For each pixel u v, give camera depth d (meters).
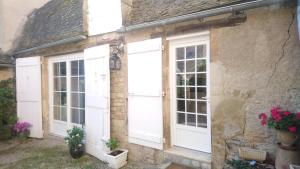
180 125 4.37
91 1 5.37
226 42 3.56
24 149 5.90
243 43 3.42
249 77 3.38
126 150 4.79
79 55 5.94
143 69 4.48
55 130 6.82
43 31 6.92
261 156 3.23
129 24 4.69
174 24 4.16
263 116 3.05
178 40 4.26
